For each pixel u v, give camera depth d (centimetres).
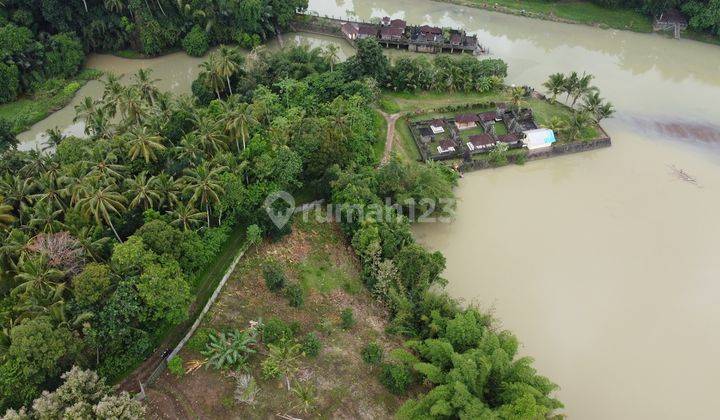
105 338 4891
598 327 6297
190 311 5759
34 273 5050
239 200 6369
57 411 4241
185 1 10450
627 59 11394
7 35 9031
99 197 5700
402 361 5491
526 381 4822
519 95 9125
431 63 10125
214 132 6962
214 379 5097
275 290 6050
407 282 6131
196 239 5834
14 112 9062
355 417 5034
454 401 4572
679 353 6062
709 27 11706
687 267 6994
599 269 6944
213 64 8856
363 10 12950
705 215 7750
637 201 7969
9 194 6134
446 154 8394
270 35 11494
